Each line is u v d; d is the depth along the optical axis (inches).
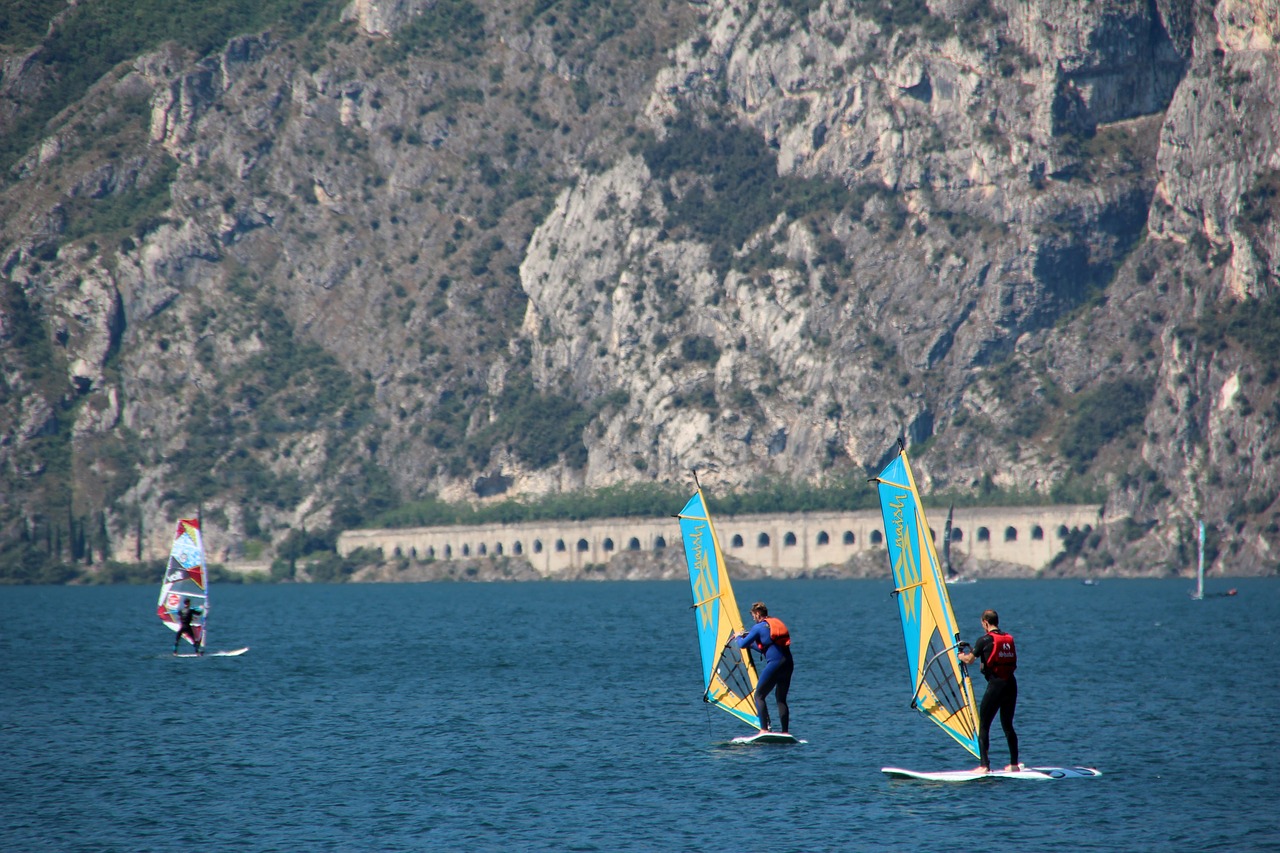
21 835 6550.2
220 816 6894.7
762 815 6766.7
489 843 6333.7
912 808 6870.1
